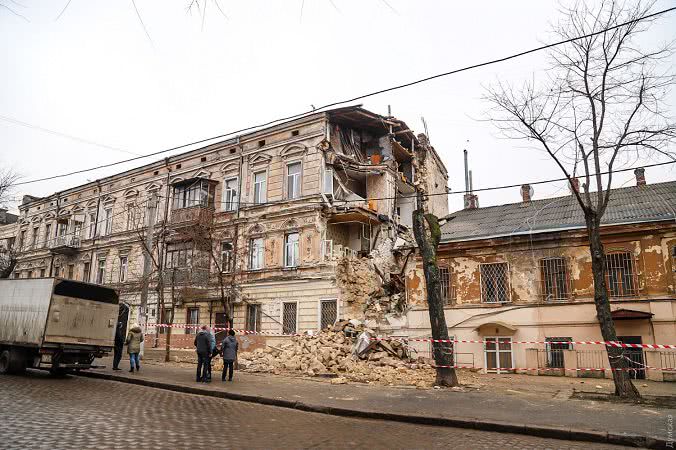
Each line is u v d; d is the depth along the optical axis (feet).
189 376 58.34
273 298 98.12
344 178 106.83
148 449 24.40
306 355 70.33
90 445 24.57
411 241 106.83
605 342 48.78
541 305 73.20
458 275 80.28
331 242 95.71
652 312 66.03
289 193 101.96
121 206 134.82
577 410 39.40
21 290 57.36
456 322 78.38
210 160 116.06
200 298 105.19
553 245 74.54
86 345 57.11
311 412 40.06
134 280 121.39
